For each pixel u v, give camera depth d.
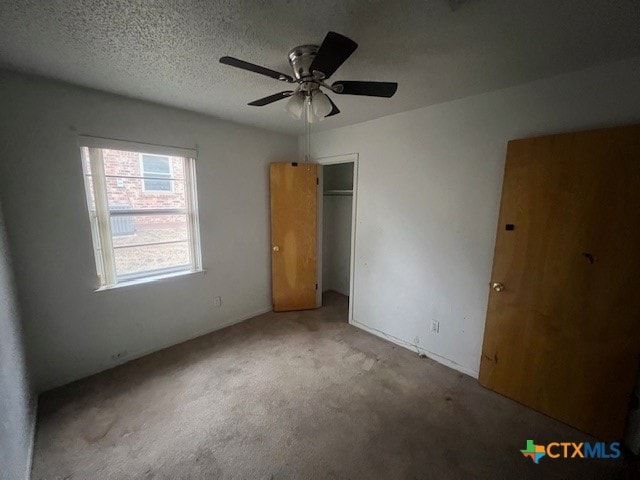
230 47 1.51
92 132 2.14
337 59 1.20
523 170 1.86
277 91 2.13
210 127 2.82
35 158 1.93
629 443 1.64
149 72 1.81
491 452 1.63
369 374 2.35
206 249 2.96
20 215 1.90
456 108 2.21
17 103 1.84
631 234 1.54
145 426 1.78
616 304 1.61
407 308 2.73
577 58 1.55
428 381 2.26
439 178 2.37
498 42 1.41
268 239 3.54
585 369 1.74
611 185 1.57
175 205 2.77
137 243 2.58
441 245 2.42
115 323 2.40
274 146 3.43
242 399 2.04
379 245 2.89
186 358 2.56
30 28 1.33
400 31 1.33
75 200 2.12
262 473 1.48
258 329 3.16
